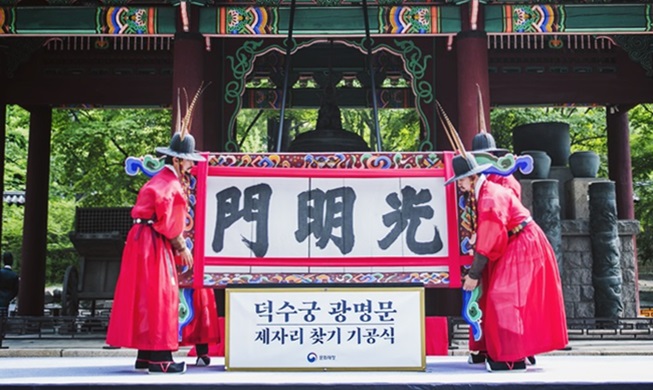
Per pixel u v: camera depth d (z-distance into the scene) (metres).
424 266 6.20
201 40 14.48
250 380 5.01
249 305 5.84
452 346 11.45
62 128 24.19
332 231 6.23
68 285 16.53
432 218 6.27
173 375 5.55
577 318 13.38
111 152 24.98
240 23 14.54
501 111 26.52
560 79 19.23
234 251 6.18
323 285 5.85
